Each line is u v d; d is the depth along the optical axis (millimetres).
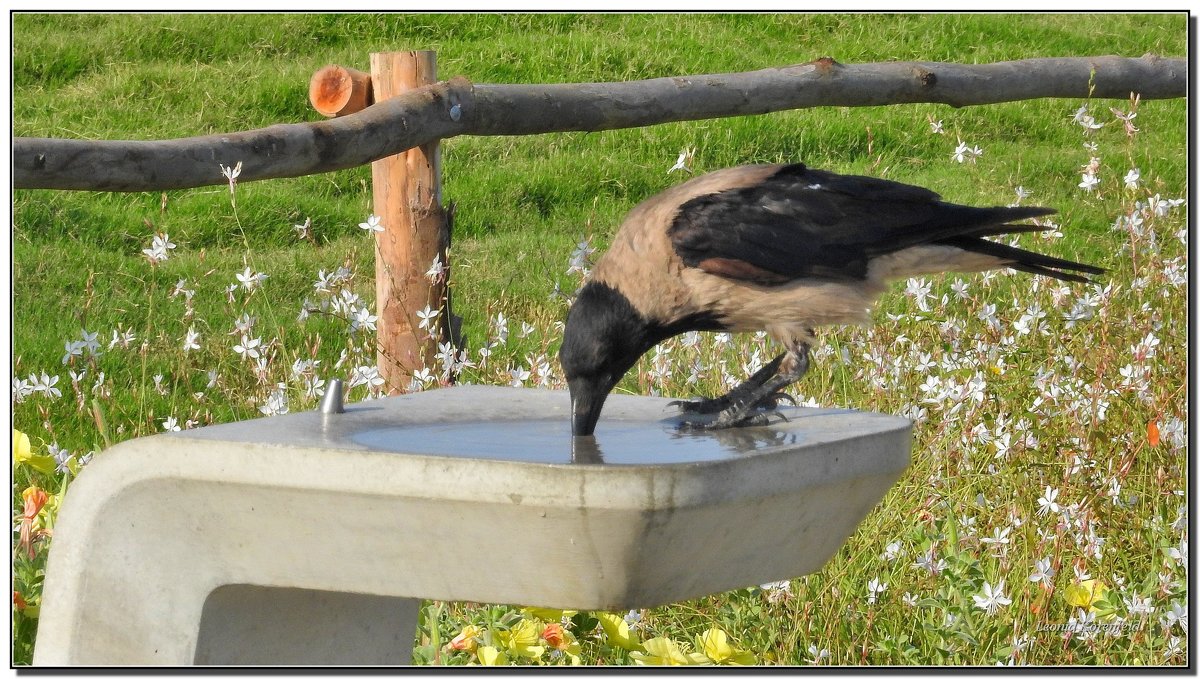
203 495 3291
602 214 11398
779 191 4840
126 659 3471
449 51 14328
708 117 7344
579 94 6883
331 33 14711
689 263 4645
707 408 4516
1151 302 7148
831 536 3600
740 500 3051
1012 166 12500
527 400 4391
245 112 12781
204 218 10508
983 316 6293
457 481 2969
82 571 3461
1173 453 5910
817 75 7648
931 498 5238
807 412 4191
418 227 6676
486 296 9023
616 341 4602
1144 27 16688
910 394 6199
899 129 13445
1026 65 8445
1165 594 4980
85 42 13828
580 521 2906
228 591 3498
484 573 3105
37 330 8203
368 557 3205
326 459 3100
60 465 4715
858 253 4801
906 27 16016
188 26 14406
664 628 5020
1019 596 4844
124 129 12195
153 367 7582
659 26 15484
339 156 5969
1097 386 5891
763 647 4805
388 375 6691
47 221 10102
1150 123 14438
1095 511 5480
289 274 9391
